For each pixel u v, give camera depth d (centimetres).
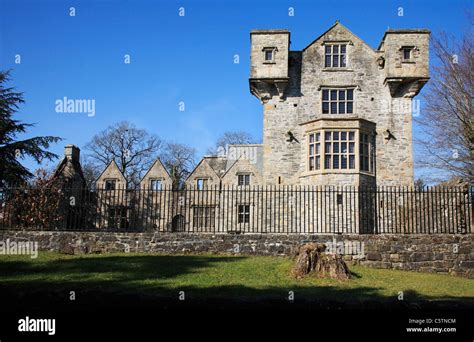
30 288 963
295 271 1191
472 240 1505
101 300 902
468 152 2658
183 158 5522
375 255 1501
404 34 2652
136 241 1578
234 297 920
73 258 1398
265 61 2702
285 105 2753
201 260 1384
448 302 949
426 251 1501
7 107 3234
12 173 2878
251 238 1554
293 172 2677
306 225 2548
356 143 2580
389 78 2620
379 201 2511
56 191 1953
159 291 963
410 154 2642
